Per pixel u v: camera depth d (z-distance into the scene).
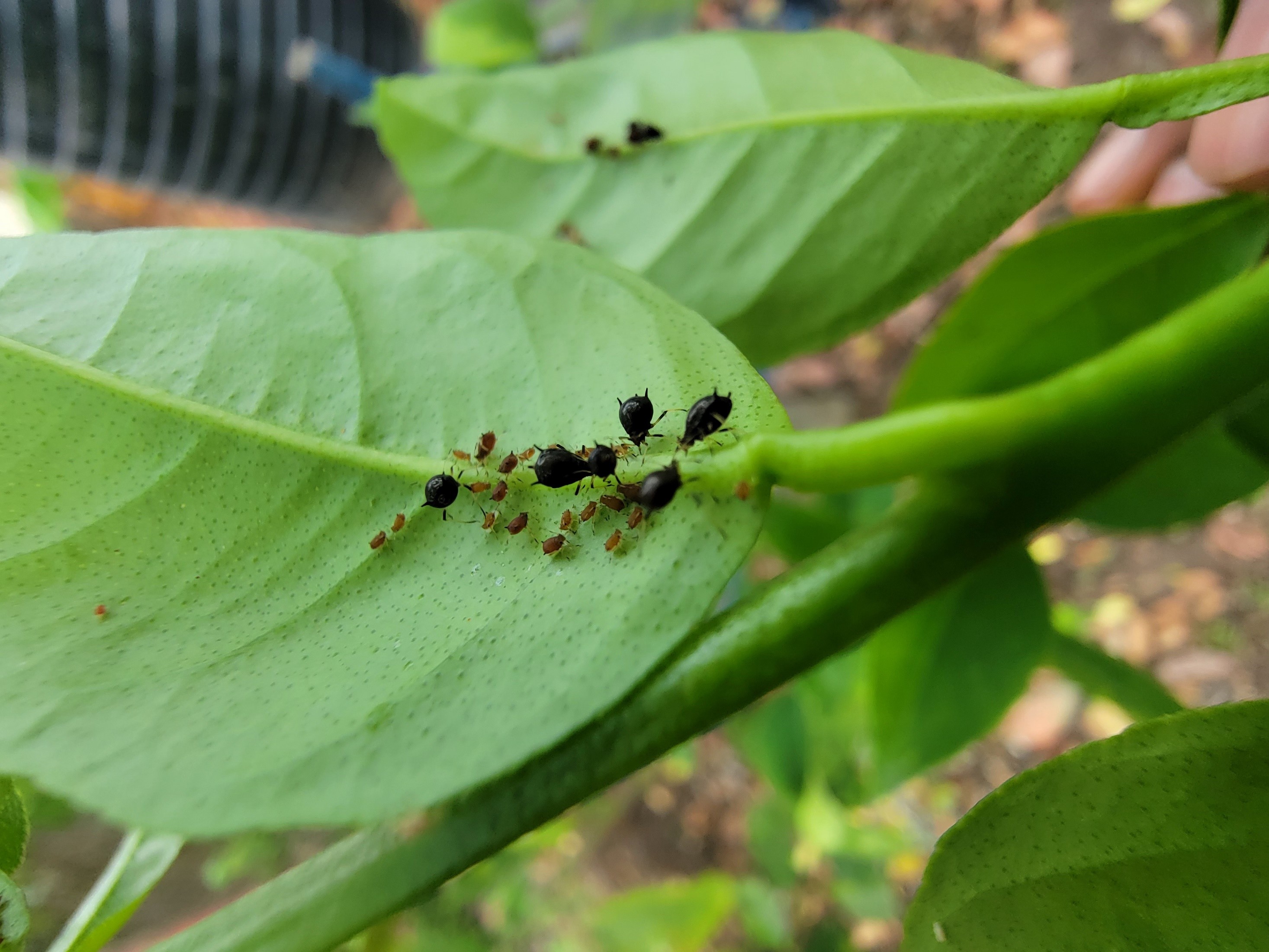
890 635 0.07
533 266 0.05
